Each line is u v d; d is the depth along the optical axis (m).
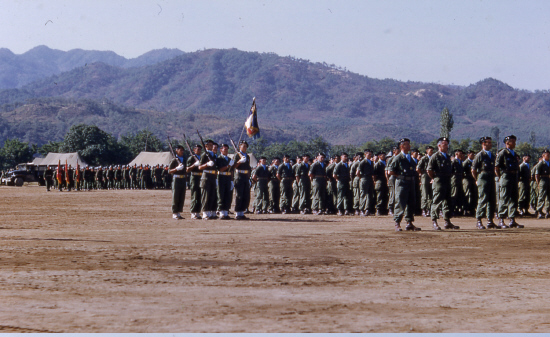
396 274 8.84
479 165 16.50
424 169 21.11
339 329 5.74
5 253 10.86
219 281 8.19
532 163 116.12
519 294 7.45
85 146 117.25
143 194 45.62
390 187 21.66
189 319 6.08
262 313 6.36
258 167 24.77
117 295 7.23
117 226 17.14
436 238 13.73
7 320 6.01
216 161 20.17
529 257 10.68
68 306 6.63
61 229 16.14
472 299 7.15
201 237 13.86
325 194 24.08
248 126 24.36
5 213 23.58
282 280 8.30
